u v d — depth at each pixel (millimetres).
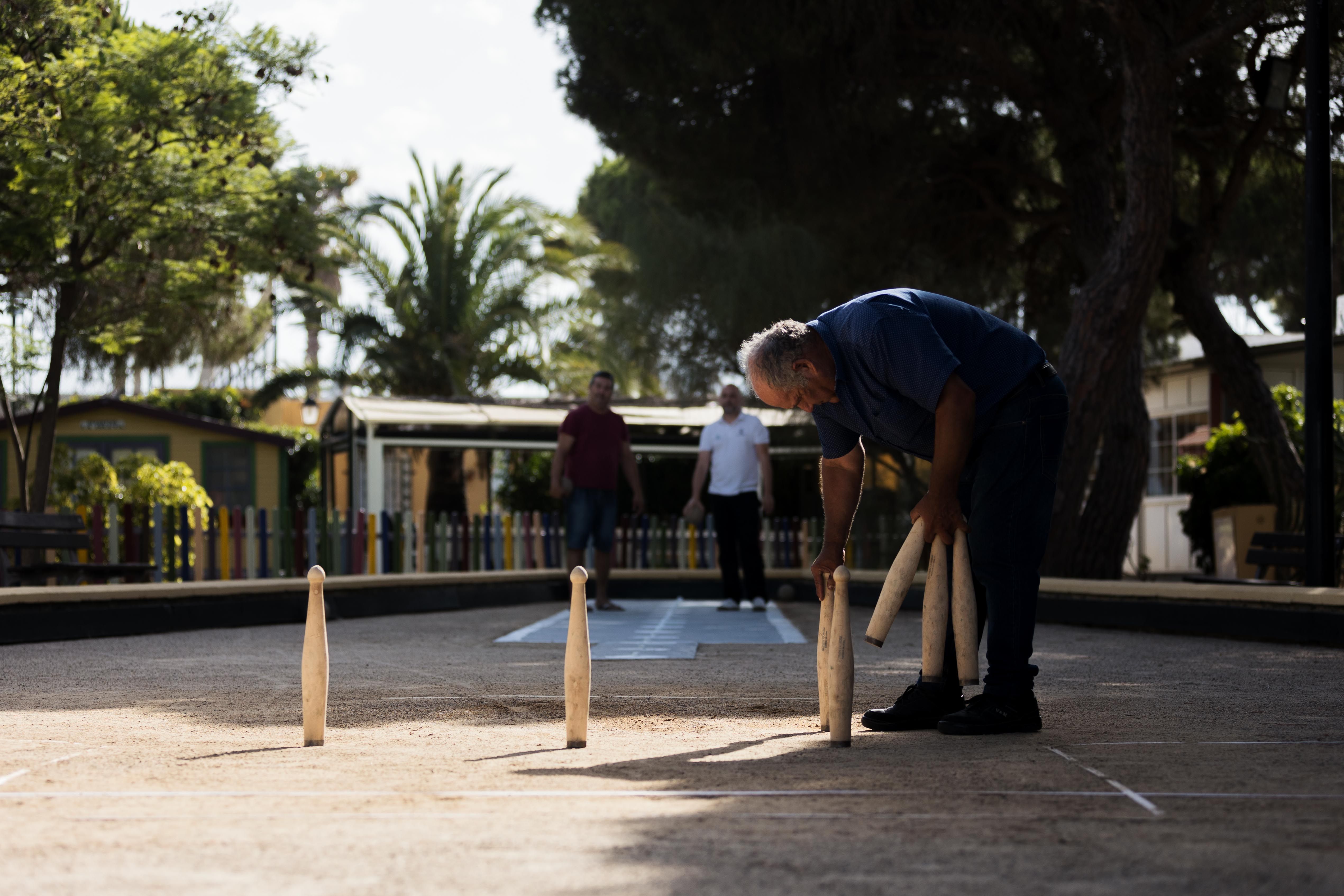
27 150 10578
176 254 12578
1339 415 11016
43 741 3596
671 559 16422
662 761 3129
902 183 14664
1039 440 3693
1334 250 13648
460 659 6629
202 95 11234
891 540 13383
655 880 1872
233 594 9258
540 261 24672
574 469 10648
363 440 18422
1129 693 4863
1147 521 21688
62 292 12031
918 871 1908
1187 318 13336
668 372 15961
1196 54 10656
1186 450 20906
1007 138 15055
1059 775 2828
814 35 12562
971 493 3826
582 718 3463
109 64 10969
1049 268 16906
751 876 1892
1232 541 14531
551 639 7914
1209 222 13578
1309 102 8227
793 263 14445
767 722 4039
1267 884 1815
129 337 12906
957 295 16516
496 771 2969
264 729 3896
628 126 14359
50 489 15016
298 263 13047
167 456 24250
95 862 1999
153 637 8266
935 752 3252
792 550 16266
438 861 1994
